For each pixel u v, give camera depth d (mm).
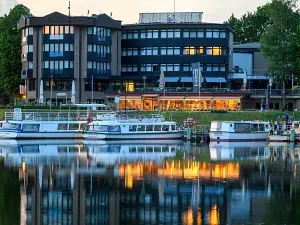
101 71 185125
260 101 174000
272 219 53781
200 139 127438
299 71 160125
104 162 87812
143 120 129250
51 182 70438
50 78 181750
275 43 161625
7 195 63094
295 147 113750
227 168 81938
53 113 137000
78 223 52594
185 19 195625
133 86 187250
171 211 56438
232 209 57156
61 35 182000
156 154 99250
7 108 157750
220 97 168875
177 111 153250
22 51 189000
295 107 171625
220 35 187375
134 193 64188
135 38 190125
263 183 70250
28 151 103312
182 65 187375
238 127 125938
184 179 72500
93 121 129375
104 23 185000
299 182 71000
